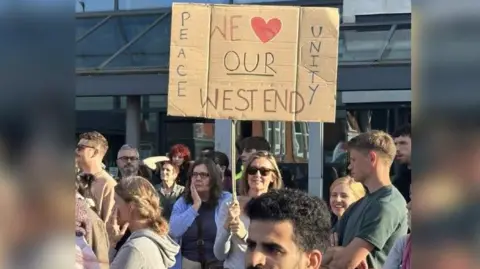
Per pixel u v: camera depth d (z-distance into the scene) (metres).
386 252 3.33
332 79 3.69
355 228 3.38
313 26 3.72
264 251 1.87
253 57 3.74
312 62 3.71
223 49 3.75
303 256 1.87
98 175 4.75
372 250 3.31
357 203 3.54
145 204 3.30
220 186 4.77
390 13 9.92
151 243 3.22
